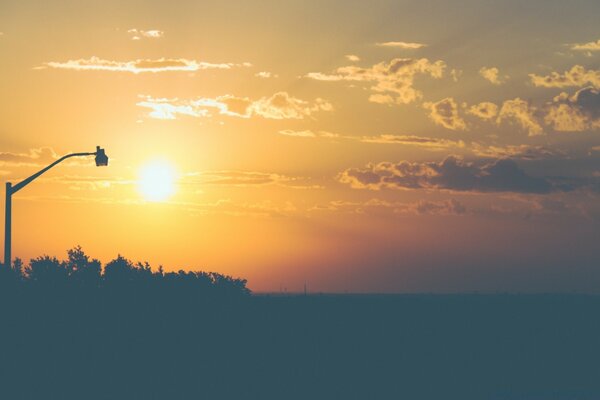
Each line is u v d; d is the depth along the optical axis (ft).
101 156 135.13
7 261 131.44
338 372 221.46
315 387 191.21
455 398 185.37
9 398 155.43
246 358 214.48
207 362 200.13
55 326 182.60
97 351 183.32
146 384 175.83
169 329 203.92
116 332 192.34
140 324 198.39
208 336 210.59
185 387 177.58
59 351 178.50
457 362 275.39
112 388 169.99
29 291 184.65
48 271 190.49
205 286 221.46
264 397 172.65
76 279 196.34
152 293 207.10
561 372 251.19
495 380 223.51
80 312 188.65
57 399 158.51
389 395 183.93
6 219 131.75
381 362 257.96
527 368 263.08
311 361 235.81
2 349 171.83
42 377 167.94
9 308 178.40
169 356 195.31
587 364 282.97
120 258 207.00
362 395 181.57
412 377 222.48
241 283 231.91
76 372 173.37
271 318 258.57
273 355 228.63
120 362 184.14
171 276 216.13
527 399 188.14
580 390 205.36
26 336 176.65
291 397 174.19
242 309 229.04
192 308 213.25
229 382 188.34
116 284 202.49
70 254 199.00
